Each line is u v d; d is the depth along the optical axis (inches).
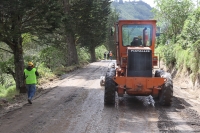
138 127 296.7
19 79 575.2
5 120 336.8
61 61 1216.8
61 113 365.7
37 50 1066.1
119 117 339.9
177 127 295.0
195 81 557.3
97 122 317.7
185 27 622.5
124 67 422.3
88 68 1185.4
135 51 404.5
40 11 501.0
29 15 513.3
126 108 390.9
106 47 2950.3
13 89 655.8
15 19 489.1
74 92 540.1
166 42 1011.3
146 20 433.4
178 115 348.2
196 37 586.2
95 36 1475.1
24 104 434.0
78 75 877.2
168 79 395.5
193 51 582.9
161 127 295.3
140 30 436.5
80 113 362.9
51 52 1019.3
